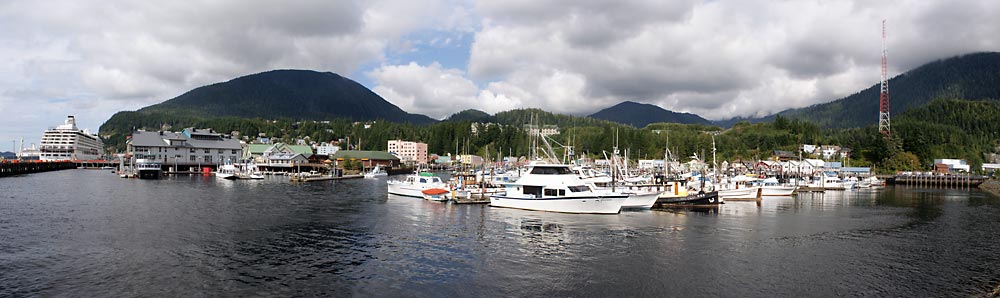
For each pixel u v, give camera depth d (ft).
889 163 654.53
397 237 140.26
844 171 584.40
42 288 90.63
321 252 120.67
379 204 225.15
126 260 110.93
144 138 560.61
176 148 572.51
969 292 95.35
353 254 118.83
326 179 452.35
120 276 98.63
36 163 542.98
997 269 111.96
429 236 142.10
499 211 196.34
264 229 152.46
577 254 120.98
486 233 147.23
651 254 121.49
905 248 133.28
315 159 629.92
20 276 97.86
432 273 103.35
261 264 108.78
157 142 563.07
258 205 218.79
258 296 87.92
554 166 206.18
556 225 162.09
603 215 186.50
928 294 93.76
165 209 198.49
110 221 164.25
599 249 126.52
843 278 102.78
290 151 643.86
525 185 204.44
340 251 121.90
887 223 181.88
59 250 119.55
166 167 566.36
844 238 146.82
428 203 229.04
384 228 155.43
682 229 157.69
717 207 220.23
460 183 280.31
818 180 421.18
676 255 120.67
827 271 107.86
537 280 99.25
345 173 578.66
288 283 95.50
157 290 90.48
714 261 115.24
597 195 188.75
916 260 119.34
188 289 91.30
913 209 237.25
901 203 271.49
